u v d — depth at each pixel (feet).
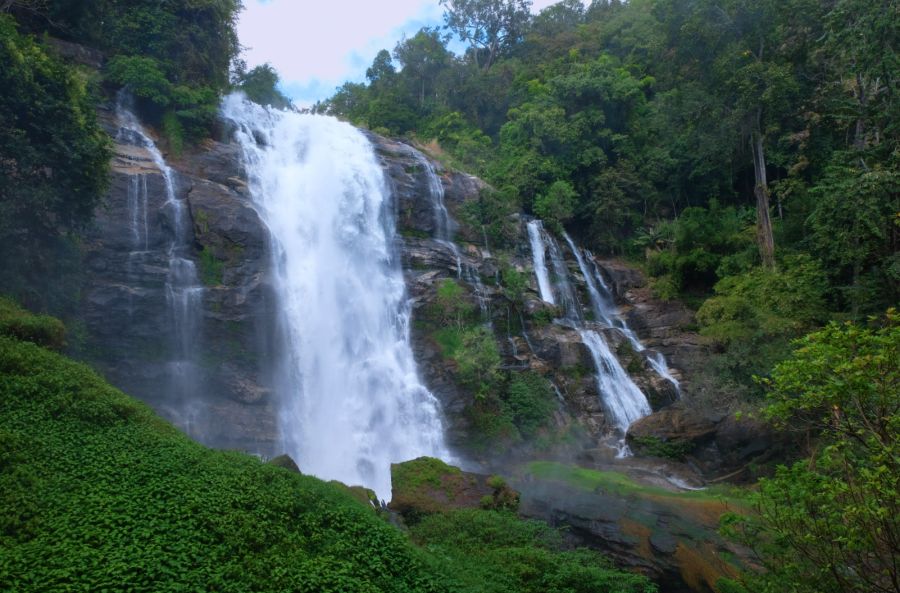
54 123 56.44
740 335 82.99
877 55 72.33
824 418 27.96
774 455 71.56
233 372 74.02
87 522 28.86
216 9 101.24
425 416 85.25
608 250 134.21
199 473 36.50
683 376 100.12
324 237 93.97
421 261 101.96
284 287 82.38
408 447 82.07
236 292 77.51
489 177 136.98
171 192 80.02
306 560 30.55
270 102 130.52
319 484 40.29
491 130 175.22
